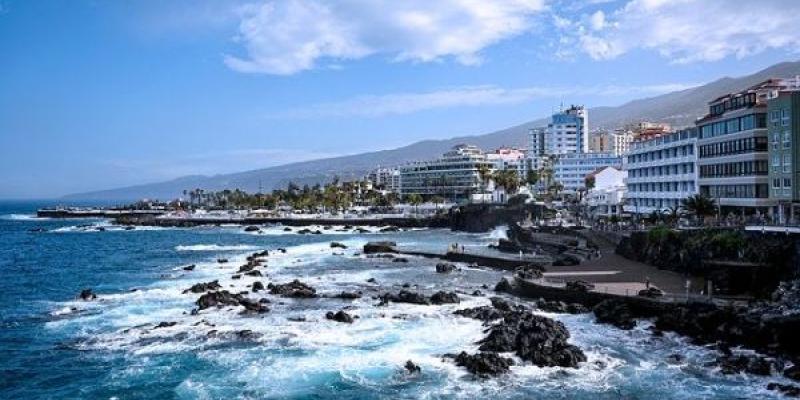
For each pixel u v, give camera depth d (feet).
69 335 198.59
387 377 154.30
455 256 380.58
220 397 144.15
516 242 419.74
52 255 459.32
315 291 263.29
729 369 152.35
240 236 647.97
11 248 521.24
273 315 220.64
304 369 160.86
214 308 231.71
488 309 213.25
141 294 266.98
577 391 143.74
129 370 162.91
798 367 148.66
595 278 249.55
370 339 187.01
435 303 236.84
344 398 142.31
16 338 196.03
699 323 179.63
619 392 142.72
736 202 339.77
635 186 506.48
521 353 164.66
